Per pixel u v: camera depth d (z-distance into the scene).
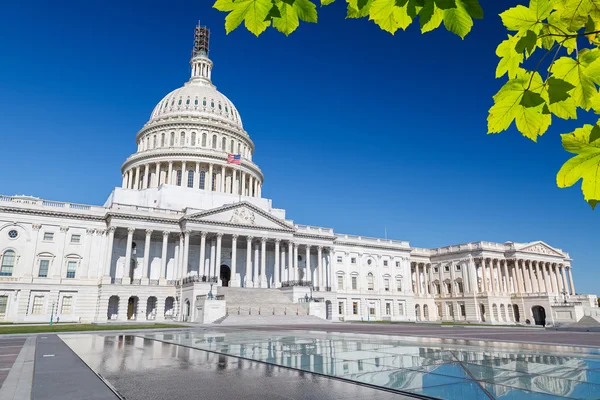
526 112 2.86
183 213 80.38
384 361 14.16
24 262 68.38
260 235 82.69
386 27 3.08
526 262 108.00
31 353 18.38
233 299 68.31
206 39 133.25
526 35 2.71
